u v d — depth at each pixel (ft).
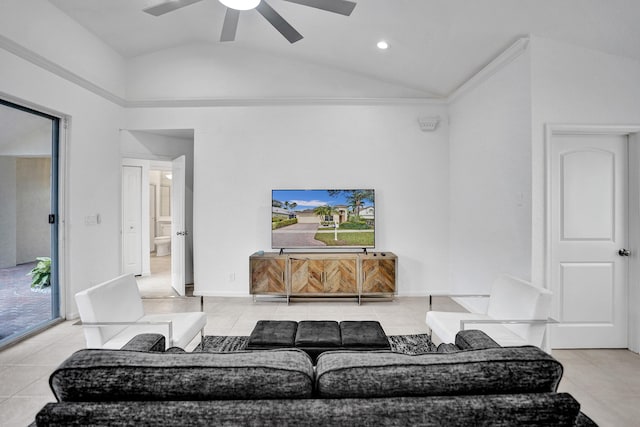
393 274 14.53
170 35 14.64
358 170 15.83
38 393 7.76
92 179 13.75
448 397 3.41
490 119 12.04
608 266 10.19
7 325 10.76
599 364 9.23
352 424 3.20
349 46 13.46
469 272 13.73
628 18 8.21
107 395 3.36
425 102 15.76
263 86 15.71
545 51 9.77
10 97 10.35
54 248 12.40
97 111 14.01
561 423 3.34
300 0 7.89
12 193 10.90
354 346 7.50
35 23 10.78
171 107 15.83
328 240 15.60
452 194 15.48
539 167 9.78
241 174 15.84
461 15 9.90
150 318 9.14
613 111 9.75
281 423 3.17
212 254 15.92
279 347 7.57
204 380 3.41
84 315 7.39
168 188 31.68
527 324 7.85
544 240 9.81
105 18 12.70
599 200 10.14
